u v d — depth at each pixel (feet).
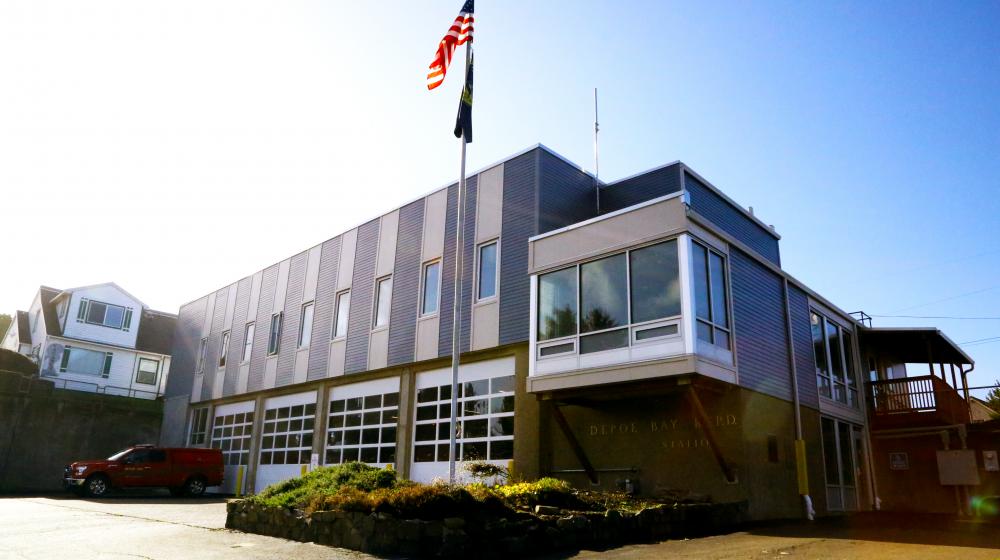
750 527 39.42
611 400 47.60
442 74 50.03
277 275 89.20
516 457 51.39
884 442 68.03
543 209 55.16
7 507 57.88
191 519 45.83
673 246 41.70
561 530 30.99
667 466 45.09
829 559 26.43
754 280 49.42
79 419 100.68
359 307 72.59
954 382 78.07
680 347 39.58
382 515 29.60
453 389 42.60
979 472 63.31
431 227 65.67
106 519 46.16
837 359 63.82
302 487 39.14
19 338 142.61
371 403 68.33
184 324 110.63
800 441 49.90
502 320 55.06
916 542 31.76
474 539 28.45
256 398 86.99
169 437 104.37
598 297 45.06
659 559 27.22
